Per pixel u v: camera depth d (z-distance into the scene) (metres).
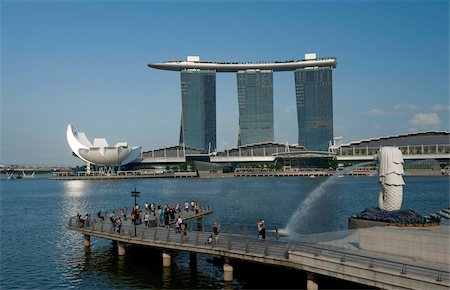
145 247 49.53
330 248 33.25
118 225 47.12
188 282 37.50
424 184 172.75
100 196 136.12
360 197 116.12
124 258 45.81
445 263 27.70
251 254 33.97
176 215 62.62
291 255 32.00
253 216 76.88
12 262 45.94
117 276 39.91
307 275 31.14
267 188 162.38
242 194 132.50
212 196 126.06
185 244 38.84
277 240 38.72
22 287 37.69
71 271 42.16
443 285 23.55
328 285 31.06
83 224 50.88
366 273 27.09
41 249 52.06
